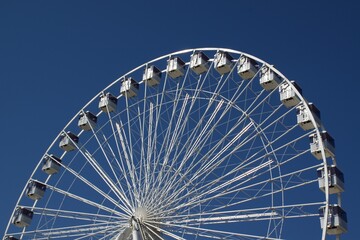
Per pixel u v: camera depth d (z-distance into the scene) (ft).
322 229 96.84
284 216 100.27
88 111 130.31
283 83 110.73
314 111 107.86
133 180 110.83
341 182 102.47
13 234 119.75
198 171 107.55
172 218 106.42
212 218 104.12
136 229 106.73
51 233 112.47
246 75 115.96
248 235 99.50
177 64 124.88
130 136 114.73
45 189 125.90
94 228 110.22
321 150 101.86
